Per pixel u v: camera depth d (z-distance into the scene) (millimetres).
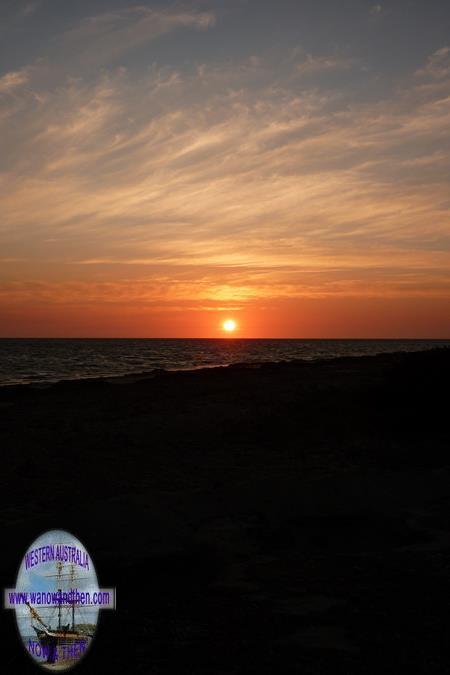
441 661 3924
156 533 6504
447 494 8148
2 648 4344
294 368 32531
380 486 8195
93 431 14305
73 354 87250
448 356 16438
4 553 6031
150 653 4125
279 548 6422
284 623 4535
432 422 13836
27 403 20656
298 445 12445
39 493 8922
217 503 7637
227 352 96875
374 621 4523
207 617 4680
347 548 6352
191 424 15078
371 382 21875
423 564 5695
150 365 56188
